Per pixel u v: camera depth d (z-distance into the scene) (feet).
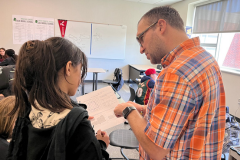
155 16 2.41
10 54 12.19
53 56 1.77
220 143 2.38
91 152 1.70
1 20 16.42
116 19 18.89
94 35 18.54
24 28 16.97
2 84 7.35
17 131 1.93
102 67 19.70
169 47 2.38
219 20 13.60
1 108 2.66
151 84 7.53
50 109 1.76
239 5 11.99
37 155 1.69
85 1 17.80
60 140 1.58
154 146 1.96
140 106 3.44
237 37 12.77
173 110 1.90
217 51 14.37
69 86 2.02
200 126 2.08
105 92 3.47
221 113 2.38
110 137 5.37
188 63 2.01
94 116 3.12
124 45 19.58
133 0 18.51
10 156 2.00
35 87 1.79
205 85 2.00
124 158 6.84
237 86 11.39
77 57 1.99
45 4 17.02
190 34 16.62
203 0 14.71
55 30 17.56
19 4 16.52
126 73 20.51
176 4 18.01
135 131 2.21
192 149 2.14
